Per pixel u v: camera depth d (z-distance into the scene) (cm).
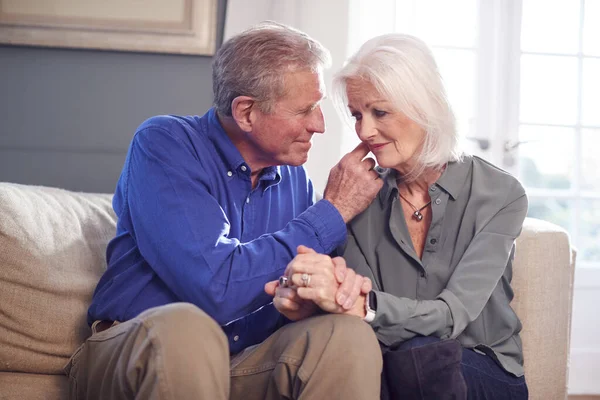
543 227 221
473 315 169
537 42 358
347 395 145
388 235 187
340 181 181
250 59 181
